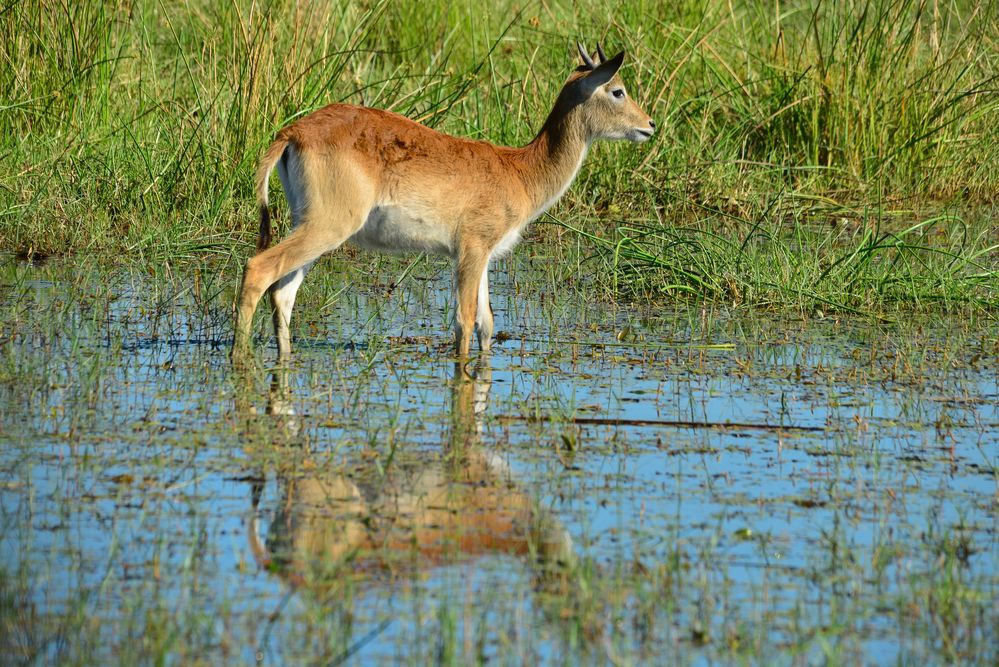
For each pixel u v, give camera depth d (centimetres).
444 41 3622
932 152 3506
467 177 2119
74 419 1675
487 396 1875
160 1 3297
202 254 2702
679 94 3494
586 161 3297
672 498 1484
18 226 2739
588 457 1617
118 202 2873
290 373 1948
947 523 1429
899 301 2505
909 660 1121
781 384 1975
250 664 1074
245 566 1260
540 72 3597
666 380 1988
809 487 1534
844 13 3647
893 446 1691
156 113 3177
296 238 2002
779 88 3531
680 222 3161
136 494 1433
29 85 3062
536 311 2441
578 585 1233
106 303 2300
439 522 1386
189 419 1697
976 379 2019
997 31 3766
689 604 1216
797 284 2525
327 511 1404
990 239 3062
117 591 1198
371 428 1694
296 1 2992
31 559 1260
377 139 2052
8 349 1981
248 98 2961
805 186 3344
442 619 1124
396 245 2136
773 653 1130
